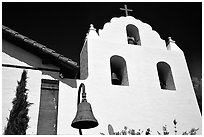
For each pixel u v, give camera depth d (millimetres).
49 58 10328
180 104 12938
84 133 10508
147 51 14531
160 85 14438
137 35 15828
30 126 8773
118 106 11867
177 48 15711
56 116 10125
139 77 13234
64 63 10336
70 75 10938
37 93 9398
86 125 7707
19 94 8305
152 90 12953
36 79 9656
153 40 15562
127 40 14969
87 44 13844
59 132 9883
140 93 12625
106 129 11000
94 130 10766
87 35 14383
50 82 10500
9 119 7773
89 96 11719
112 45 14094
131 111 11891
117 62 14234
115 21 15492
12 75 9398
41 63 10383
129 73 13266
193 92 13711
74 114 10422
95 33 14555
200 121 12609
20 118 7812
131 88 12664
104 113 11469
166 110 12477
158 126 11836
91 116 7273
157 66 14852
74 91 10945
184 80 14133
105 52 13648
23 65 10031
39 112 9883
